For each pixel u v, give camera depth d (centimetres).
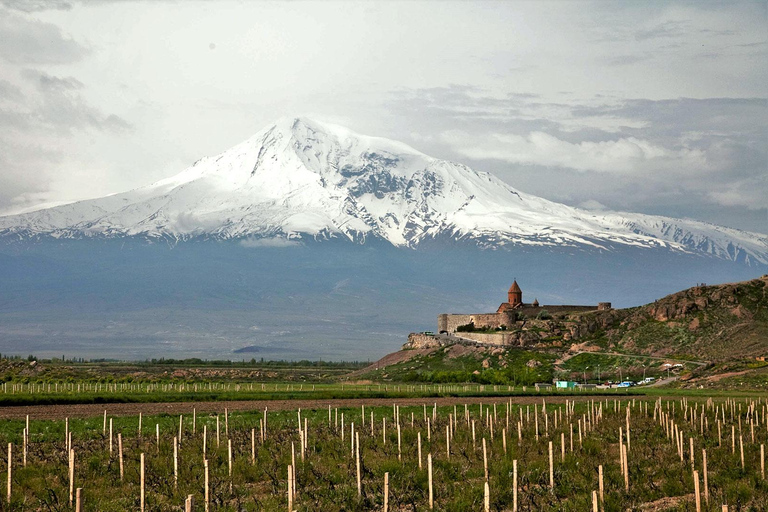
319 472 8150
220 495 7106
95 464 8612
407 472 8288
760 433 12050
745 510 6944
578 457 9312
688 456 9669
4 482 7781
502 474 8262
